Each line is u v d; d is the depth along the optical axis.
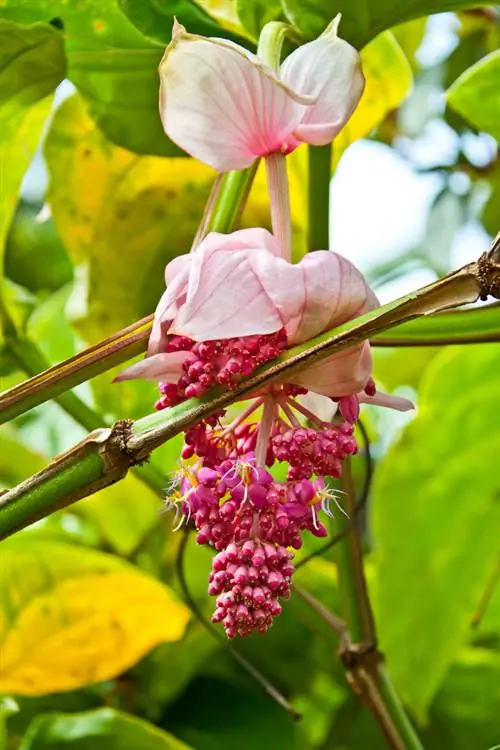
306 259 1.42
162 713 2.02
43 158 1.82
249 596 1.42
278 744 1.97
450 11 1.67
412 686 1.86
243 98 1.46
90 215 1.84
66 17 1.69
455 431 1.87
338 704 2.03
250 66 1.46
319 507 1.45
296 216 1.83
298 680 2.04
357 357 1.43
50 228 2.35
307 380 1.44
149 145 1.77
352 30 1.65
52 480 1.44
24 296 1.83
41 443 2.47
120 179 1.83
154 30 1.68
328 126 1.47
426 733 1.95
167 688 2.02
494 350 1.86
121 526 2.08
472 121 1.83
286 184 1.48
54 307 2.12
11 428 2.44
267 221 1.82
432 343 1.56
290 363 1.41
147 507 2.05
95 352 1.48
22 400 1.47
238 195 1.58
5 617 1.86
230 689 2.04
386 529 1.88
